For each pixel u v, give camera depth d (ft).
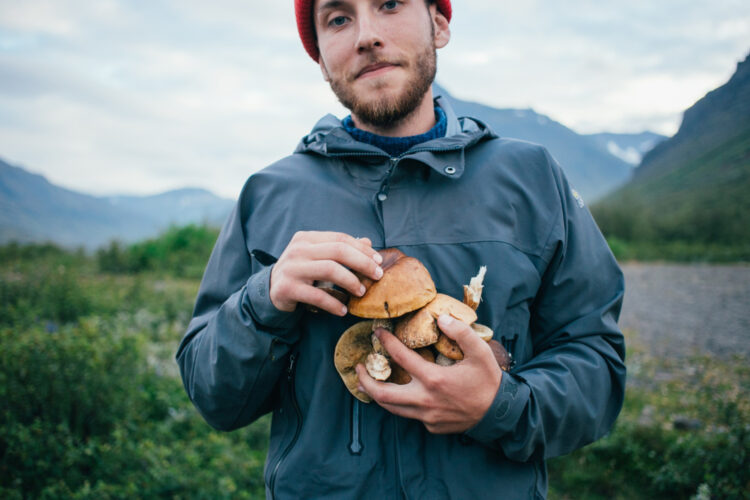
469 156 5.07
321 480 4.21
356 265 3.65
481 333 3.92
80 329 15.88
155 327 26.53
